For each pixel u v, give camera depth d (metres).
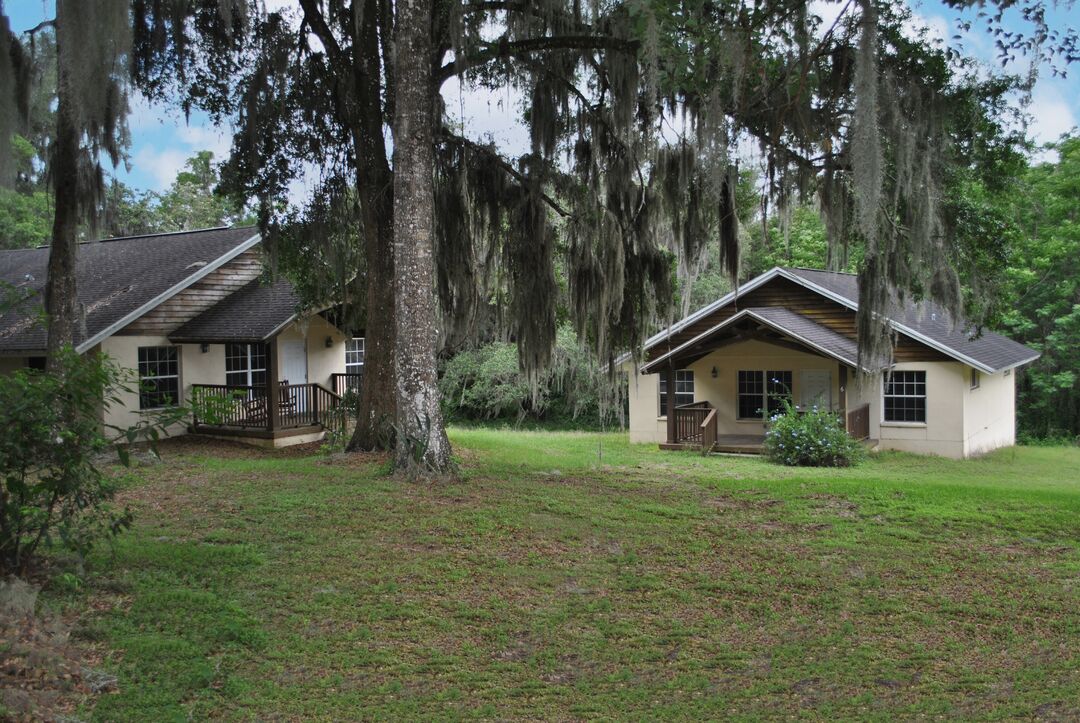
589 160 12.75
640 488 11.11
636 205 13.01
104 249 21.69
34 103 12.59
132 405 16.45
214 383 18.41
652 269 13.30
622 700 5.37
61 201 12.23
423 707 5.20
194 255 18.91
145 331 16.95
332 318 19.39
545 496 10.09
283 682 5.40
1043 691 5.46
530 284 12.70
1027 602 6.89
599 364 12.48
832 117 11.09
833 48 10.70
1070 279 27.61
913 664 5.89
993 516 9.37
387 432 12.93
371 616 6.41
